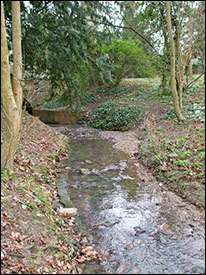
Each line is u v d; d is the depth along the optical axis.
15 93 4.12
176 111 8.62
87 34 8.11
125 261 2.96
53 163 6.14
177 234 3.42
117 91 14.93
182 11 8.68
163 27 9.43
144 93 13.73
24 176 4.53
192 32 9.05
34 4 7.61
